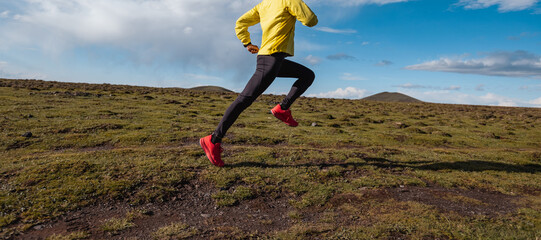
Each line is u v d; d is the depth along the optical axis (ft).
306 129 49.80
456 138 51.57
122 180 15.81
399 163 24.39
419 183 18.49
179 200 14.60
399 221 11.76
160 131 39.19
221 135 14.93
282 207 14.06
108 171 17.22
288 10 11.83
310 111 89.10
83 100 73.46
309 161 22.68
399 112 108.37
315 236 10.34
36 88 95.61
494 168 25.08
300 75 13.44
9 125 36.65
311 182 17.46
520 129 72.33
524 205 15.49
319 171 19.85
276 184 16.87
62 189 14.24
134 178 16.39
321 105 121.19
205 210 13.47
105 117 48.91
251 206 14.08
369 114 93.61
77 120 43.32
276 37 12.01
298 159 23.17
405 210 13.19
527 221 12.34
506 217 12.83
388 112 105.70
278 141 36.88
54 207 12.47
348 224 11.67
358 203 14.34
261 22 12.53
